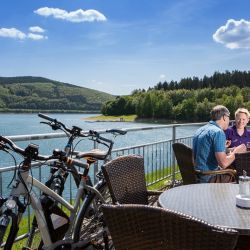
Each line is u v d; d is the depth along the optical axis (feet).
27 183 9.87
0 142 9.58
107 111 492.95
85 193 11.90
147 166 21.59
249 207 8.74
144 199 11.21
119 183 10.36
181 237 5.94
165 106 397.39
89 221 12.05
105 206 6.73
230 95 373.20
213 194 10.01
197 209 8.70
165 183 23.90
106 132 14.56
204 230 5.75
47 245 10.50
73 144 11.94
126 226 6.48
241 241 9.48
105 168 10.04
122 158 10.68
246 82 509.76
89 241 11.82
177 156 15.76
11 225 9.44
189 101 369.30
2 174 11.39
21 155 9.82
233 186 10.92
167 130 26.25
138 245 6.41
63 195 11.71
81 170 12.20
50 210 10.62
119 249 6.76
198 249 5.84
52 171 11.34
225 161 15.42
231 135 20.66
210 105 354.54
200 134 15.90
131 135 27.81
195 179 14.88
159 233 6.11
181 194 10.02
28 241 10.96
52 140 15.35
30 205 10.12
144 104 416.05
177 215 5.91
